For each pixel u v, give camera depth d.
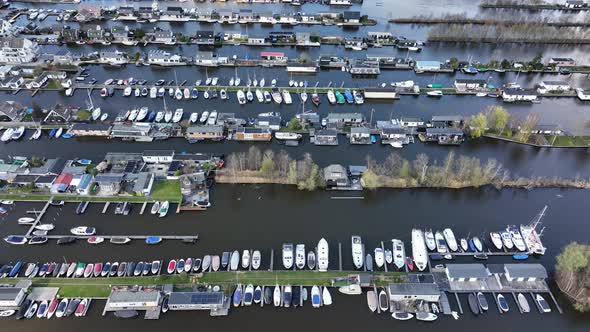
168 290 105.69
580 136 163.88
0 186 133.75
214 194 135.50
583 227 127.31
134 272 110.06
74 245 117.88
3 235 119.69
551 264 116.12
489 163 139.75
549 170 148.62
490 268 111.31
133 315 101.50
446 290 108.31
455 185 138.62
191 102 178.25
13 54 197.25
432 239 120.94
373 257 117.06
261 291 107.38
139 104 175.62
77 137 157.62
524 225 126.62
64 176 135.38
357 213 130.62
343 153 153.12
